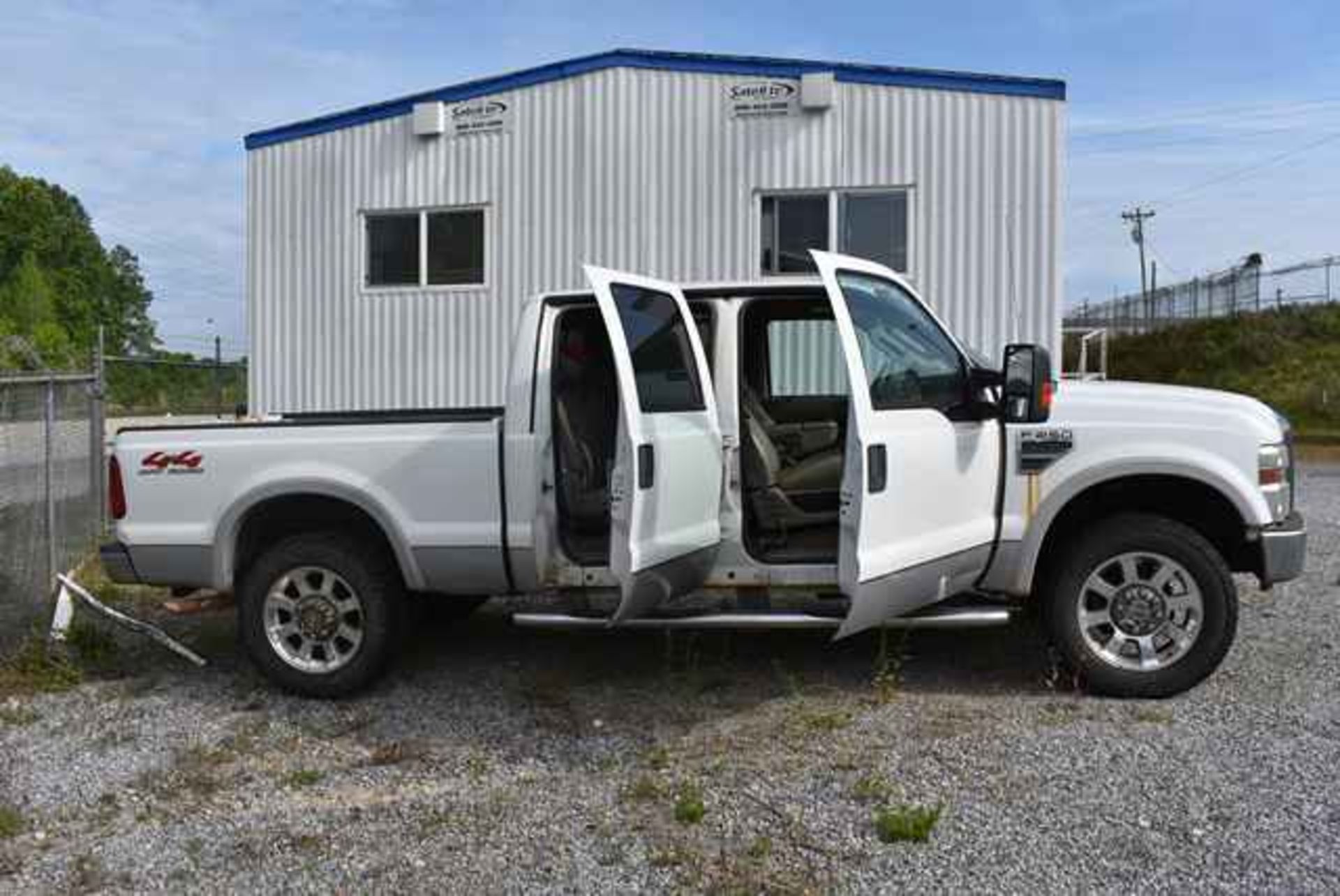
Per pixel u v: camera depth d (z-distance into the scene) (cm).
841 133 1255
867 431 448
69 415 813
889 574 460
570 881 357
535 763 461
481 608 721
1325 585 737
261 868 375
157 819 417
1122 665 509
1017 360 502
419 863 374
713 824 393
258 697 556
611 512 473
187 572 566
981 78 1223
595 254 1309
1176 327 3906
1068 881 343
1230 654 577
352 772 459
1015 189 1226
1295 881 338
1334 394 2980
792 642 616
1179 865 350
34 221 7025
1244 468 505
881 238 1259
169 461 564
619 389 458
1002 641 607
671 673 568
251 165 1422
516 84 1325
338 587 552
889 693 522
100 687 580
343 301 1395
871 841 375
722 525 521
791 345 610
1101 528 512
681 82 1284
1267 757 433
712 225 1284
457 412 576
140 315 7750
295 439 551
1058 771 426
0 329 4716
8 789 446
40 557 718
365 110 1373
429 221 1370
